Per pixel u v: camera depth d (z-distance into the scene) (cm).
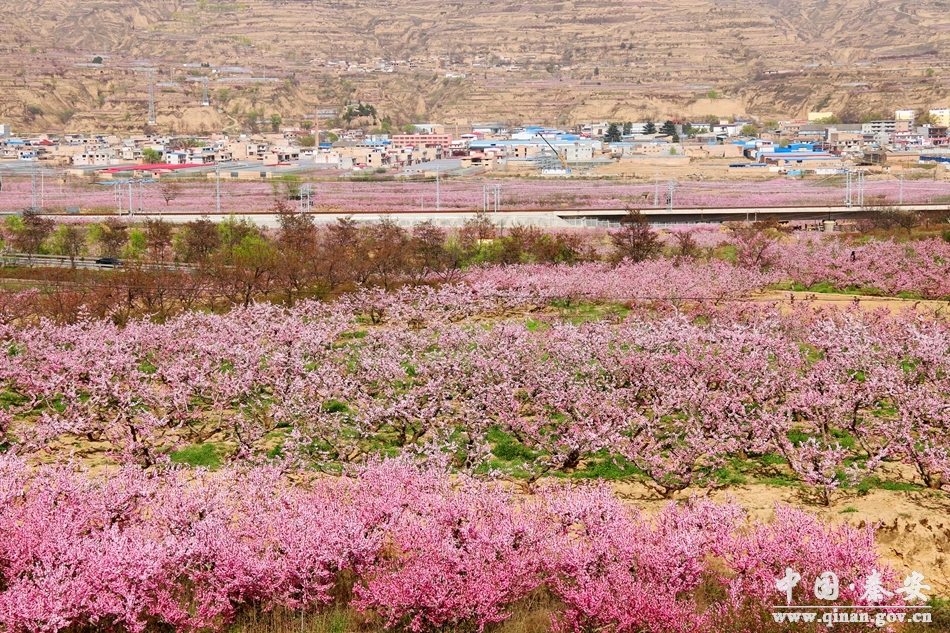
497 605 1988
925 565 2198
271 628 2002
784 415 3138
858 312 4706
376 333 4234
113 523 2262
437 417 3170
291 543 2052
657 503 2631
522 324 4162
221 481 2512
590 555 2036
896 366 3366
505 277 6225
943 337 3631
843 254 6944
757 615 1902
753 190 17750
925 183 18688
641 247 7944
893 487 2694
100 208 14750
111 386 3312
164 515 2216
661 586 1959
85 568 1978
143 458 2972
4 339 4388
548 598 2069
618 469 2939
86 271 7619
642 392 3444
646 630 1898
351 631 1981
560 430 3056
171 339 4194
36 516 2170
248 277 6169
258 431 3119
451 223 11512
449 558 1997
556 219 11919
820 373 3241
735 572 2089
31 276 7456
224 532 2131
